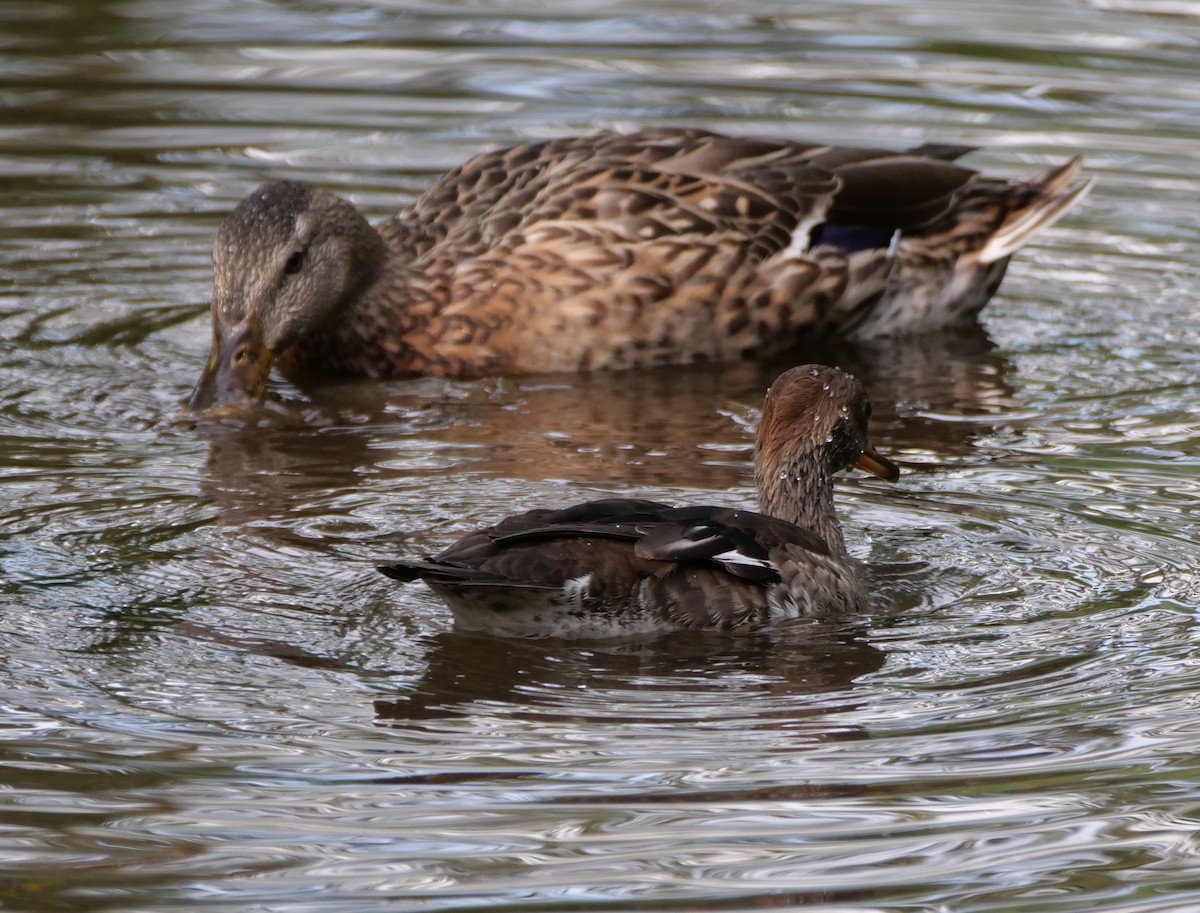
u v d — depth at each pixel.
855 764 9.21
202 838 8.53
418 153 21.09
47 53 23.92
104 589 11.29
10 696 9.82
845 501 13.18
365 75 23.47
